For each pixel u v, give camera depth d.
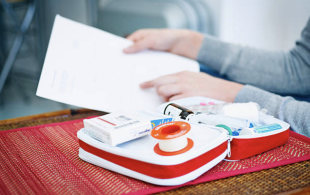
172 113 0.55
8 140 0.56
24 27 2.20
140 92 0.73
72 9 2.30
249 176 0.43
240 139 0.45
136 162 0.40
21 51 2.72
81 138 0.46
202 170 0.41
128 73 0.76
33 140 0.56
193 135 0.44
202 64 0.96
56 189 0.40
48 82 0.63
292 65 0.82
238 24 1.67
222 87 0.71
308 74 0.79
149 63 0.81
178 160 0.38
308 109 0.56
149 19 1.87
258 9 1.53
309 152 0.48
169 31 0.90
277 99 0.61
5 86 2.60
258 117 0.53
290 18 1.37
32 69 2.78
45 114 0.69
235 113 0.53
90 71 0.71
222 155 0.44
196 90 0.70
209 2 1.77
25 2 2.19
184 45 0.90
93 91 0.68
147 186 0.40
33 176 0.43
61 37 0.70
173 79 0.73
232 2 1.66
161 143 0.40
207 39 0.90
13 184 0.41
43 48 2.67
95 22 2.21
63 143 0.54
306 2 1.28
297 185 0.40
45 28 2.60
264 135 0.47
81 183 0.41
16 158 0.49
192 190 0.39
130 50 0.80
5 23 2.72
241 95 0.65
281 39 1.44
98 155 0.45
